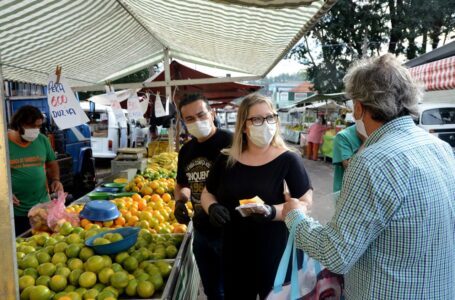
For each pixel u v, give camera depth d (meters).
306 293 1.63
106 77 7.92
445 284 1.26
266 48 4.75
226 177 2.12
